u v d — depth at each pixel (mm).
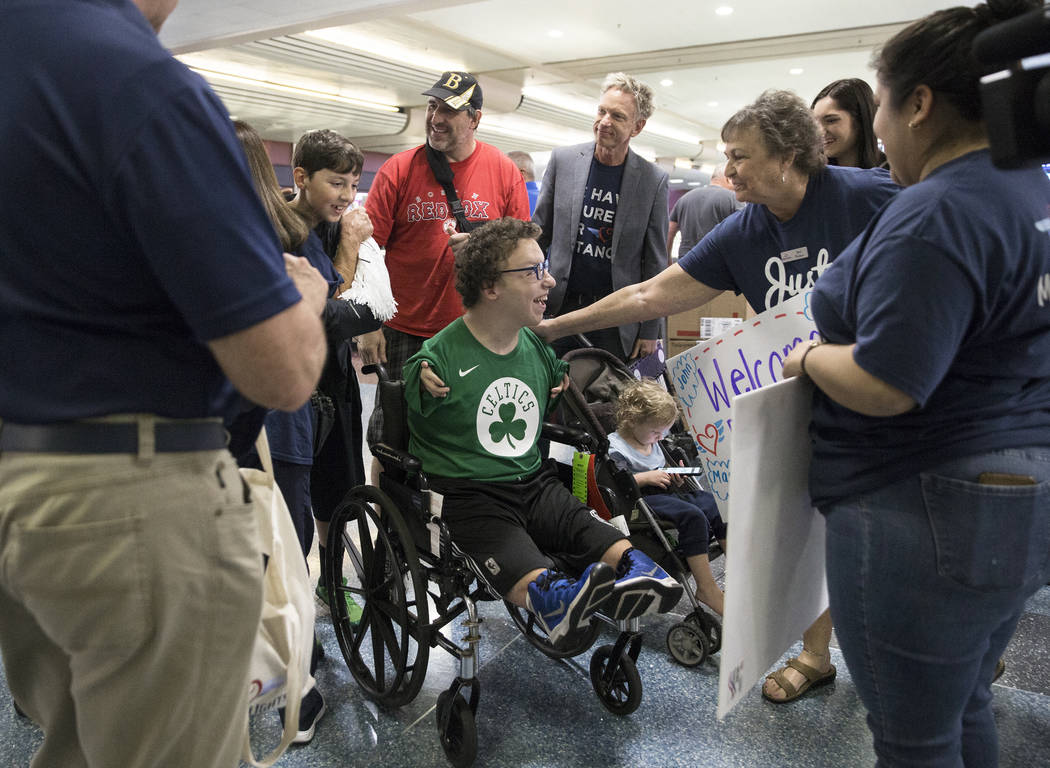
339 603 2246
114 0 920
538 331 2297
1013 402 1128
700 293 2107
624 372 2799
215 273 850
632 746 1972
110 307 896
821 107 2637
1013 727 2074
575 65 9031
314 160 2066
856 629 1234
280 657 1236
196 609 959
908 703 1209
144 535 905
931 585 1133
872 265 1115
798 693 2164
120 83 839
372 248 2227
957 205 1054
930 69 1114
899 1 6629
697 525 2428
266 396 926
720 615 2633
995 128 846
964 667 1172
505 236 1946
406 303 2957
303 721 1977
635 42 8039
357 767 1893
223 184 872
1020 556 1093
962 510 1101
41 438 885
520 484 2092
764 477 1325
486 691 2223
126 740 1000
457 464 2033
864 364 1103
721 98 11438
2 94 848
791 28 7508
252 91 8086
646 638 2539
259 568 1022
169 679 976
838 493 1259
